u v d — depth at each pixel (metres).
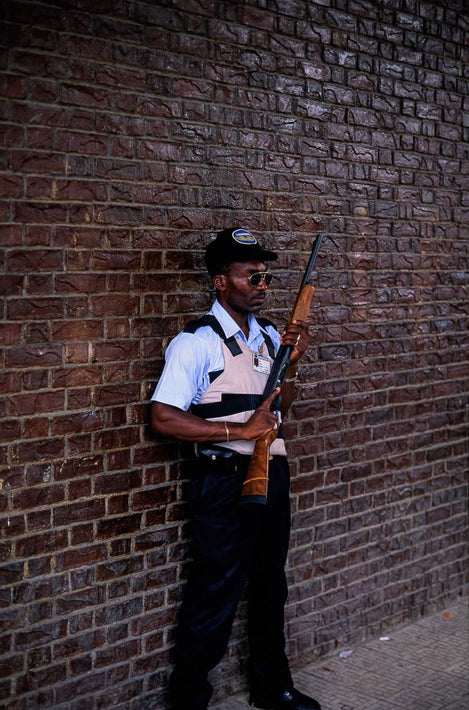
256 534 3.11
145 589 3.17
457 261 4.38
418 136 4.09
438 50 4.14
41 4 2.70
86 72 2.83
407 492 4.23
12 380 2.73
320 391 3.75
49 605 2.90
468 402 4.55
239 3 3.28
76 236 2.85
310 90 3.58
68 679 2.97
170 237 3.12
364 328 3.92
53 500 2.87
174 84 3.09
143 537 3.14
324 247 3.71
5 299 2.69
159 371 3.13
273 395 2.97
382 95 3.89
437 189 4.22
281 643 3.32
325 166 3.67
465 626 4.25
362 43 3.78
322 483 3.80
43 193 2.76
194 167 3.18
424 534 4.35
